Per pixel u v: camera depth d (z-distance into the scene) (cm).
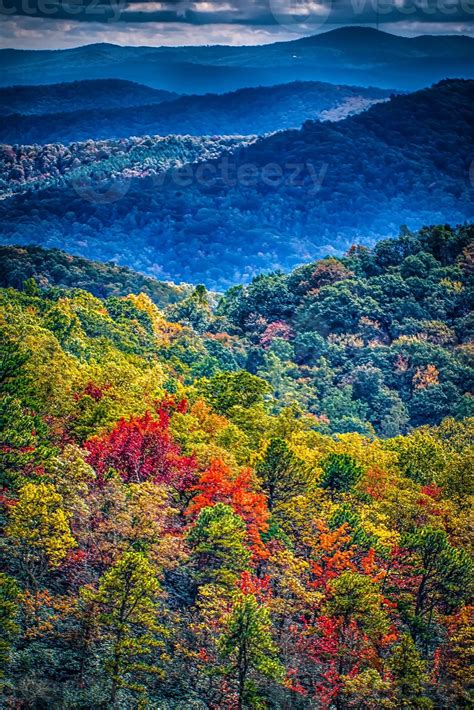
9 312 19500
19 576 10081
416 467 16712
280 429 16788
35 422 11350
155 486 10788
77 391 14150
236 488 11431
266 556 10981
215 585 10300
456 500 14825
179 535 10862
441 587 11769
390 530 12862
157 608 10525
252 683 9744
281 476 12538
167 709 9550
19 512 9381
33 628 9450
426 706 10094
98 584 10138
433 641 11881
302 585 10881
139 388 16038
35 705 8912
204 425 16062
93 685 9488
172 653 10375
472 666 10769
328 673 10319
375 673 9769
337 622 10300
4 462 9731
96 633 9812
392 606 11300
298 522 12225
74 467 10331
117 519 10162
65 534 9525
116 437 12050
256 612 9462
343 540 11081
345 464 13575
